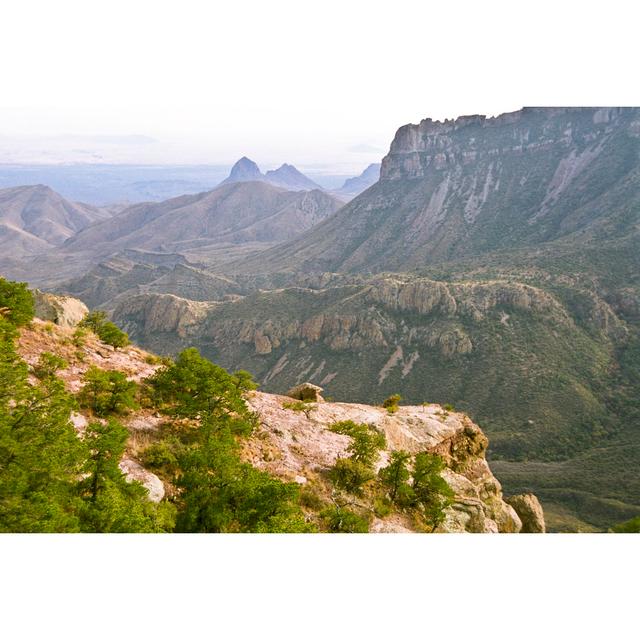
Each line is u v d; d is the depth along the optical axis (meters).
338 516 14.96
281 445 20.25
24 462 10.29
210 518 13.16
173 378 19.81
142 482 13.37
